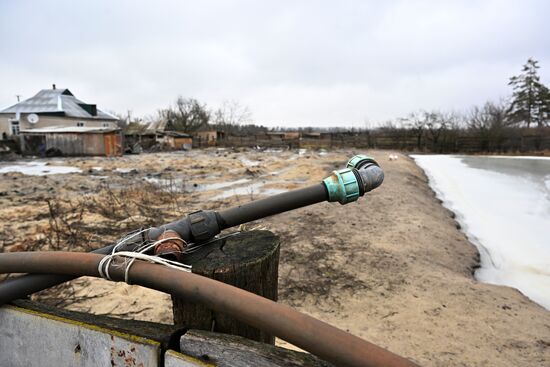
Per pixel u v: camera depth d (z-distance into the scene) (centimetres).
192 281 99
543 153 2344
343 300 361
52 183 1096
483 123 3048
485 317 331
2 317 130
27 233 539
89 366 116
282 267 433
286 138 3519
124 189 959
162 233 129
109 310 323
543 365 266
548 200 884
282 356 95
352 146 3072
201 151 2866
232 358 99
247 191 984
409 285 394
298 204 131
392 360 74
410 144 2906
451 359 270
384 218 664
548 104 3372
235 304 91
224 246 139
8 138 2642
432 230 615
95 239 513
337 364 79
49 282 122
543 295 431
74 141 2398
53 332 121
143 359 107
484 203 903
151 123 4425
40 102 3375
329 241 526
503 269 514
